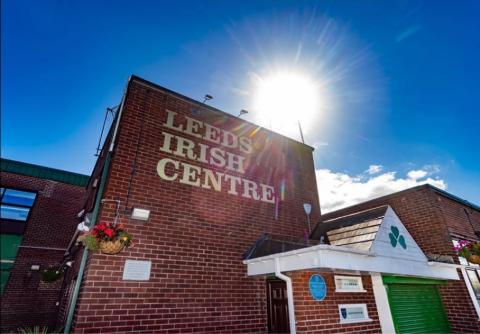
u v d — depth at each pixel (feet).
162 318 17.83
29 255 45.88
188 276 19.94
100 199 19.70
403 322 22.70
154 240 19.65
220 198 24.61
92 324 15.66
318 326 18.13
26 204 49.34
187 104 26.73
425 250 28.09
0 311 40.47
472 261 25.75
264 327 21.70
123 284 17.38
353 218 26.76
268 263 20.76
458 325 25.77
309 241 26.18
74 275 22.56
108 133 29.50
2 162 48.75
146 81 24.89
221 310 20.27
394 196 31.83
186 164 23.90
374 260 20.11
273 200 28.68
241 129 29.89
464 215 33.17
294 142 35.09
